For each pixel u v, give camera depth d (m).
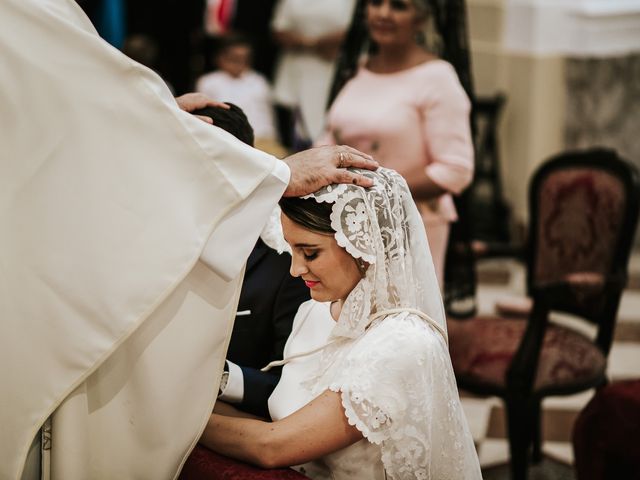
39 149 1.61
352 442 1.67
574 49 5.25
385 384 1.62
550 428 3.78
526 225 5.28
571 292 3.08
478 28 5.43
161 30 6.21
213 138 1.61
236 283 1.69
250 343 2.01
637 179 3.23
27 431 1.65
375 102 3.19
